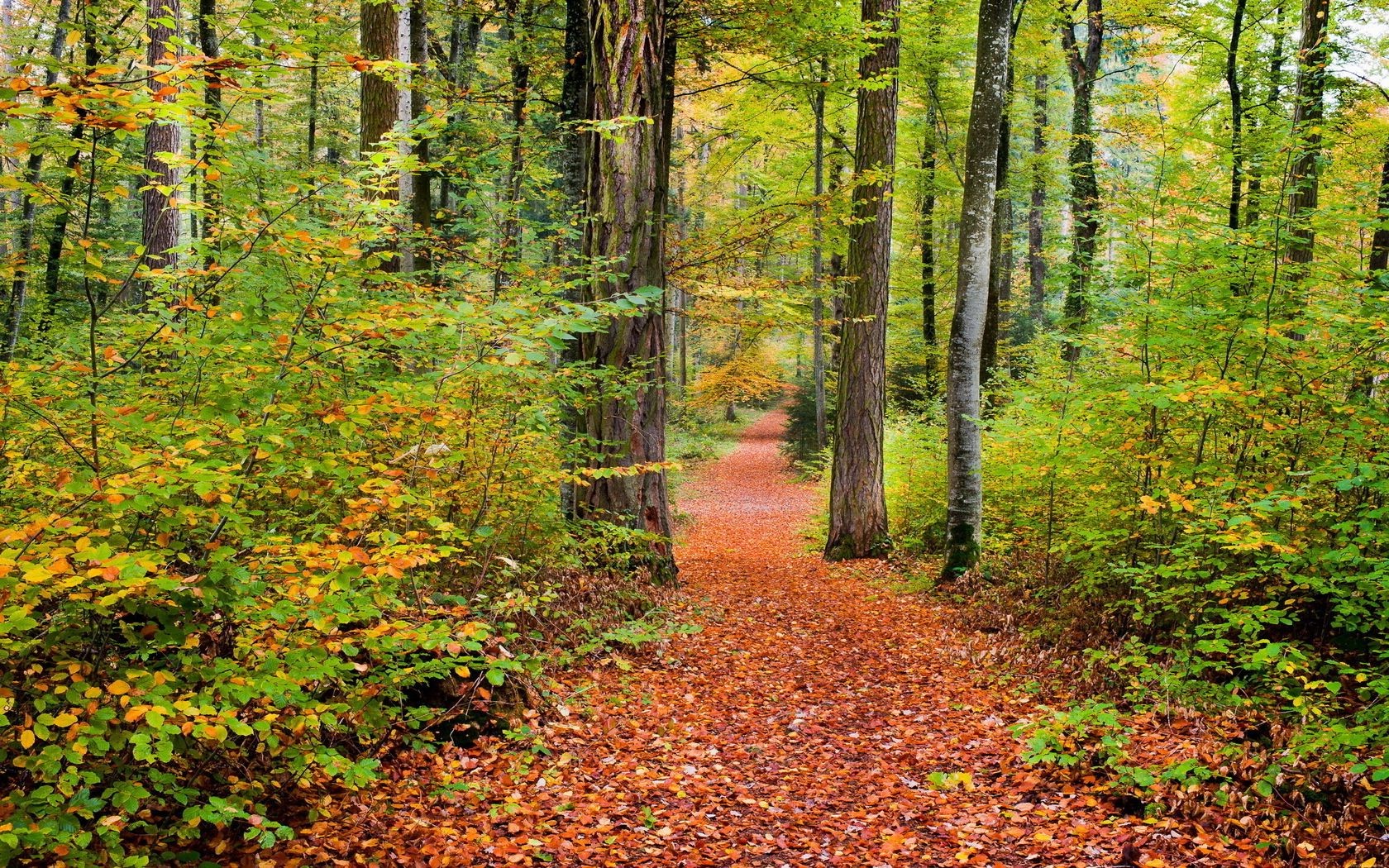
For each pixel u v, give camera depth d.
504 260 7.18
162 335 3.88
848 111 19.94
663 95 9.21
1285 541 5.05
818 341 21.25
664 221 8.73
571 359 8.59
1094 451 7.01
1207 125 13.98
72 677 2.77
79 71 3.31
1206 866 3.65
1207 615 6.14
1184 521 6.14
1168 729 5.11
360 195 4.25
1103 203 8.23
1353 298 5.79
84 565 2.74
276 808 3.70
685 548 15.33
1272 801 4.03
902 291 21.95
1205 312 6.27
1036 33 15.74
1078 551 7.80
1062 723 4.86
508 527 6.16
